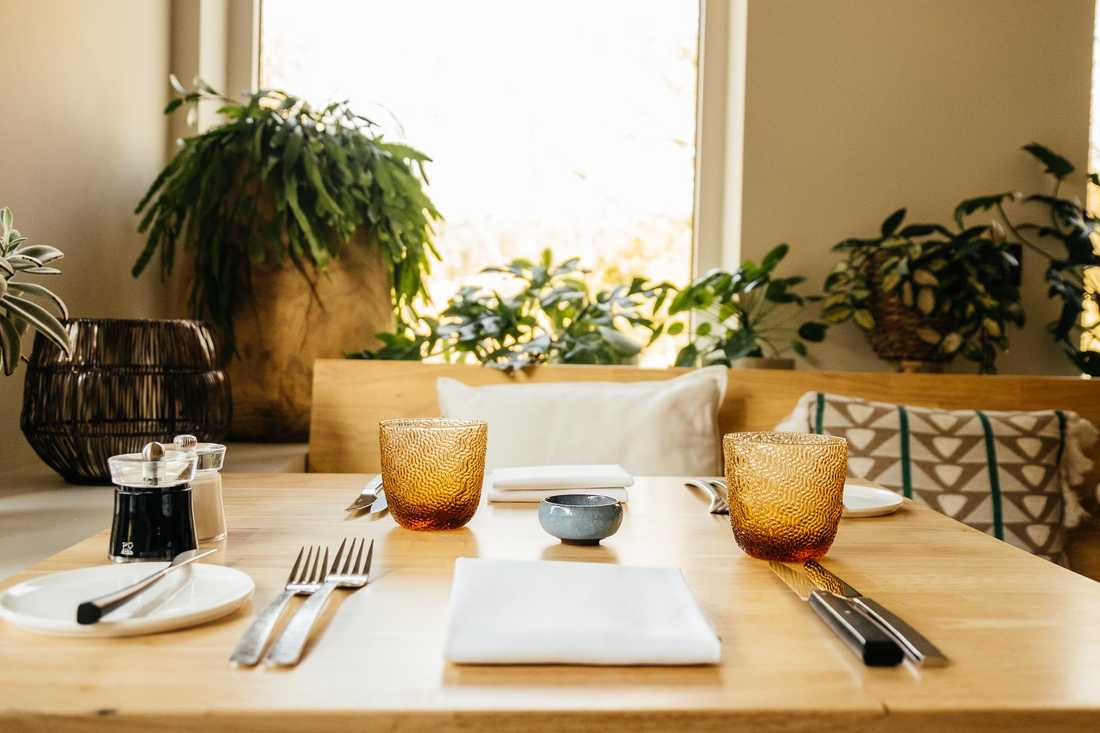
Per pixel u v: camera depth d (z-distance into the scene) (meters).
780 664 0.56
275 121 2.03
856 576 0.77
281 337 2.04
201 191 1.95
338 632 0.60
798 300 2.23
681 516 1.01
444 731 0.48
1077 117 2.43
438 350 2.35
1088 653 0.59
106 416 1.44
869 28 2.38
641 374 2.00
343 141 2.09
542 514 0.88
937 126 2.40
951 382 2.00
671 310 2.24
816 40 2.37
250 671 0.53
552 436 1.80
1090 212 2.48
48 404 1.43
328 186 2.03
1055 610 0.68
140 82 2.07
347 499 1.09
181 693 0.49
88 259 1.83
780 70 2.36
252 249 1.97
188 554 0.72
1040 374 2.43
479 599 0.62
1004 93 2.42
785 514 0.79
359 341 2.10
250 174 1.98
